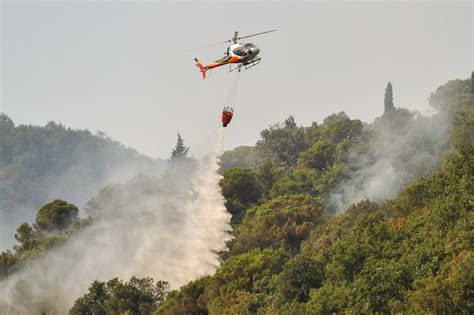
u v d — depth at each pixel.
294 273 84.31
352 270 80.94
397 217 95.69
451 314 64.19
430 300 65.62
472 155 92.81
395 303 68.69
